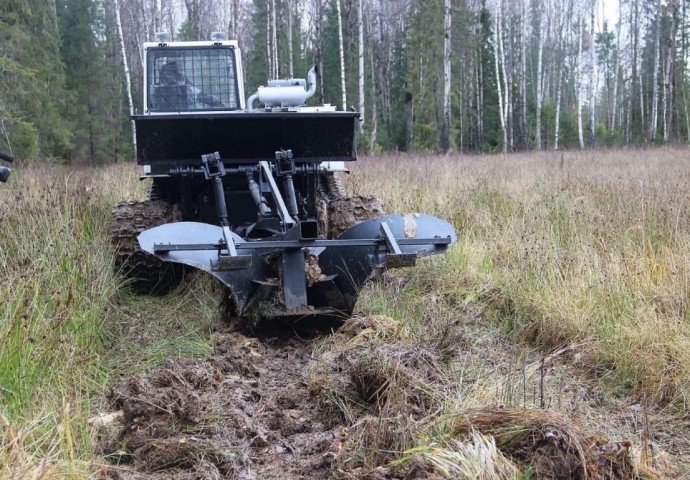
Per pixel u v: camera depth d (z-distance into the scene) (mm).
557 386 4027
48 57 27234
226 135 5852
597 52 60375
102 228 6547
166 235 4730
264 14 39156
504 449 3049
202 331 5082
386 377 3730
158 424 3344
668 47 42812
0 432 3043
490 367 4219
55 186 7305
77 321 4508
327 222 6605
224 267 4406
